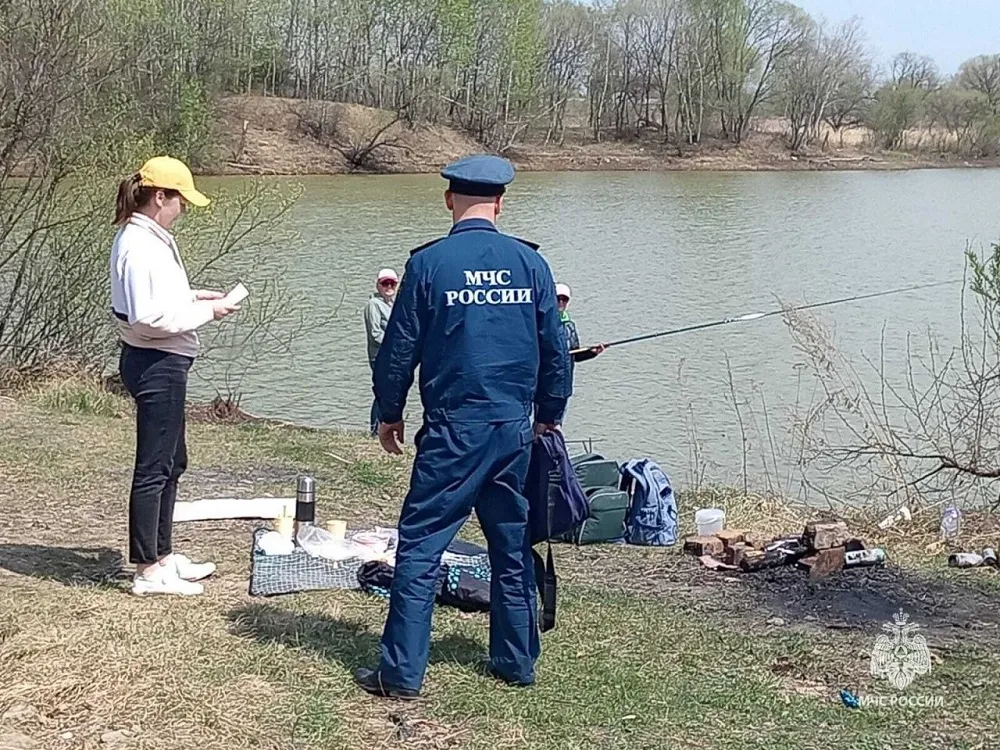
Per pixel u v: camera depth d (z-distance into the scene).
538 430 4.22
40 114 11.75
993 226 37.50
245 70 51.03
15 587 5.01
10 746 3.57
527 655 4.31
